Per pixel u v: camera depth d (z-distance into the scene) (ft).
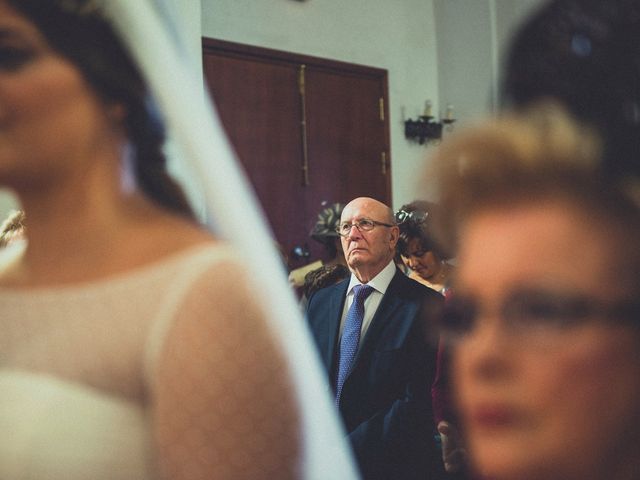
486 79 30.55
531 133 1.29
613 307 1.19
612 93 1.25
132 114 2.80
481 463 1.26
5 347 2.53
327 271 12.67
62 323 2.49
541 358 1.20
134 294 2.45
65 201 2.63
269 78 27.17
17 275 2.73
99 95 2.65
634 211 1.22
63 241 2.66
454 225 1.39
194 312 2.39
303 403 2.64
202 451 2.33
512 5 29.68
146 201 2.85
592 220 1.22
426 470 8.21
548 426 1.20
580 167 1.23
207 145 2.88
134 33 2.69
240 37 26.21
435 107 32.19
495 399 1.23
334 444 2.79
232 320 2.42
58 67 2.52
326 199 28.63
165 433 2.33
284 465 2.46
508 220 1.28
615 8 1.31
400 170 30.99
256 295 2.53
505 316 1.24
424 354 8.63
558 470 1.21
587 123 1.26
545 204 1.25
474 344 1.26
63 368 2.41
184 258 2.49
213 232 2.89
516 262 1.24
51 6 2.48
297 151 27.91
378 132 30.48
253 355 2.43
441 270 10.41
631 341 1.19
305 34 28.09
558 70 1.32
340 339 9.57
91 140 2.65
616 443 1.20
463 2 31.19
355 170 29.66
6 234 7.08
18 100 2.46
